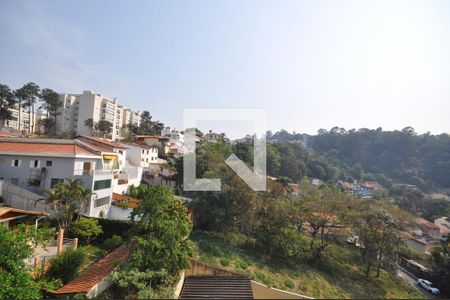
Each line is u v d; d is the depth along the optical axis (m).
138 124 87.94
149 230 13.60
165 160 50.84
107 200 23.64
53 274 12.91
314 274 17.31
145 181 37.66
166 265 12.12
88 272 13.29
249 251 19.39
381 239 17.73
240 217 21.22
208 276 13.72
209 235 20.72
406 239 19.64
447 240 19.61
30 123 69.62
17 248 11.19
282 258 19.09
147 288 10.80
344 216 19.41
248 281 13.23
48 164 21.94
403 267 21.00
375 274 18.16
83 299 10.02
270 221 19.55
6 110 57.12
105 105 73.19
